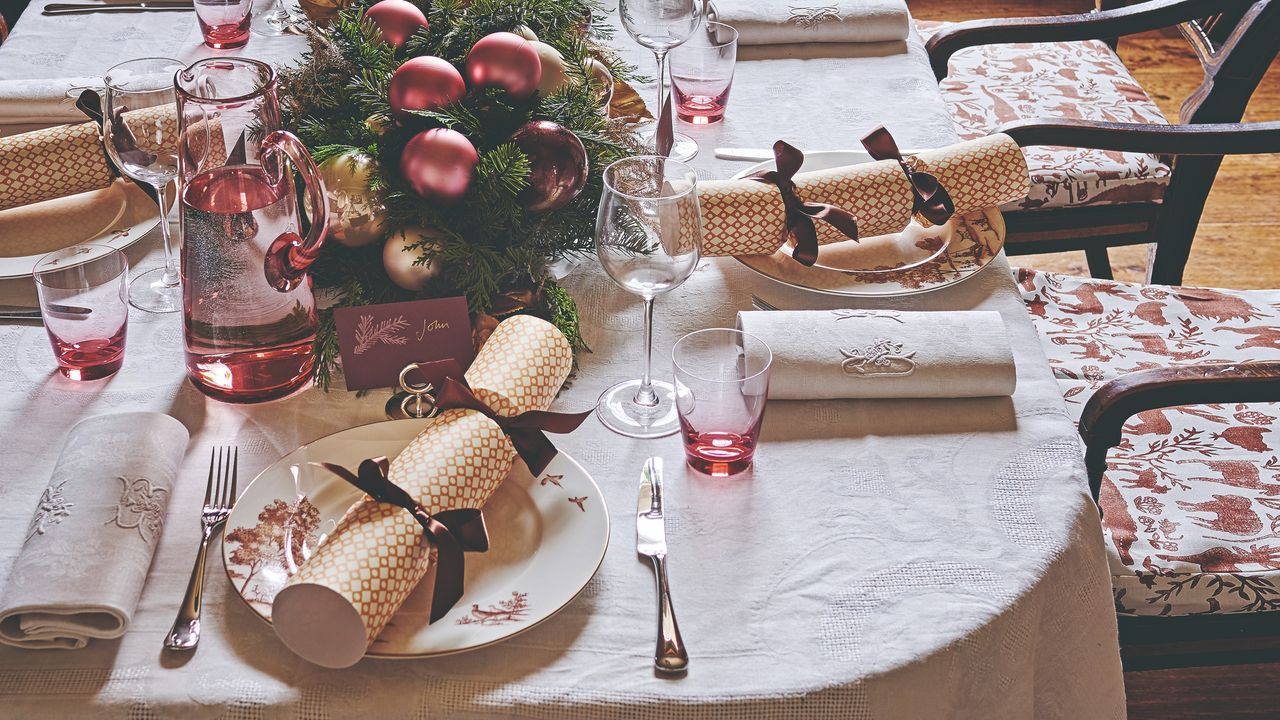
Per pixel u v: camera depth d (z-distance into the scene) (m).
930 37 1.73
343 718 0.66
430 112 0.93
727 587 0.74
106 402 0.89
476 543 0.72
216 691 0.66
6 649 0.69
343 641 0.65
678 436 0.88
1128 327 1.44
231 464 0.82
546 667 0.68
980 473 0.84
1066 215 1.75
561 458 0.81
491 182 0.90
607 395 0.92
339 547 0.66
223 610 0.71
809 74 1.44
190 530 0.77
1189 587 1.10
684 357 0.96
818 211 1.03
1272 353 1.38
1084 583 0.80
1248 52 1.62
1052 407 0.91
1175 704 1.56
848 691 0.68
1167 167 1.73
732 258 1.10
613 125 1.08
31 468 0.82
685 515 0.80
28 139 1.07
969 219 1.13
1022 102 1.92
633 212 0.80
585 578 0.71
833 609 0.73
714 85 1.30
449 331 0.90
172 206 1.12
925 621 0.72
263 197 0.82
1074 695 0.82
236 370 0.87
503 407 0.79
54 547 0.70
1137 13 1.68
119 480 0.76
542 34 1.15
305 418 0.88
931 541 0.78
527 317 0.86
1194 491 1.18
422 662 0.68
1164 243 1.76
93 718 0.66
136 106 0.97
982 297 1.05
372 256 0.97
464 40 1.07
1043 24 1.69
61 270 0.87
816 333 0.91
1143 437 1.25
